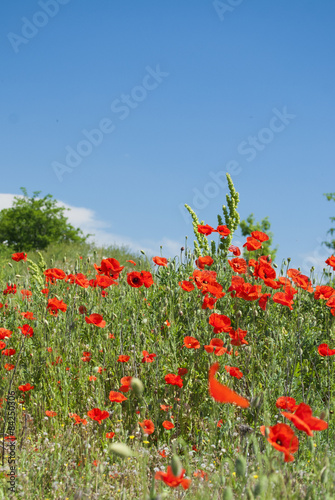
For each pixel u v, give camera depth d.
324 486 2.19
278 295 3.72
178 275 5.01
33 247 29.66
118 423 3.27
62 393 3.61
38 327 4.15
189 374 3.47
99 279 4.02
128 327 4.33
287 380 3.42
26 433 3.15
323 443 2.96
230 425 2.87
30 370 3.86
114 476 2.71
